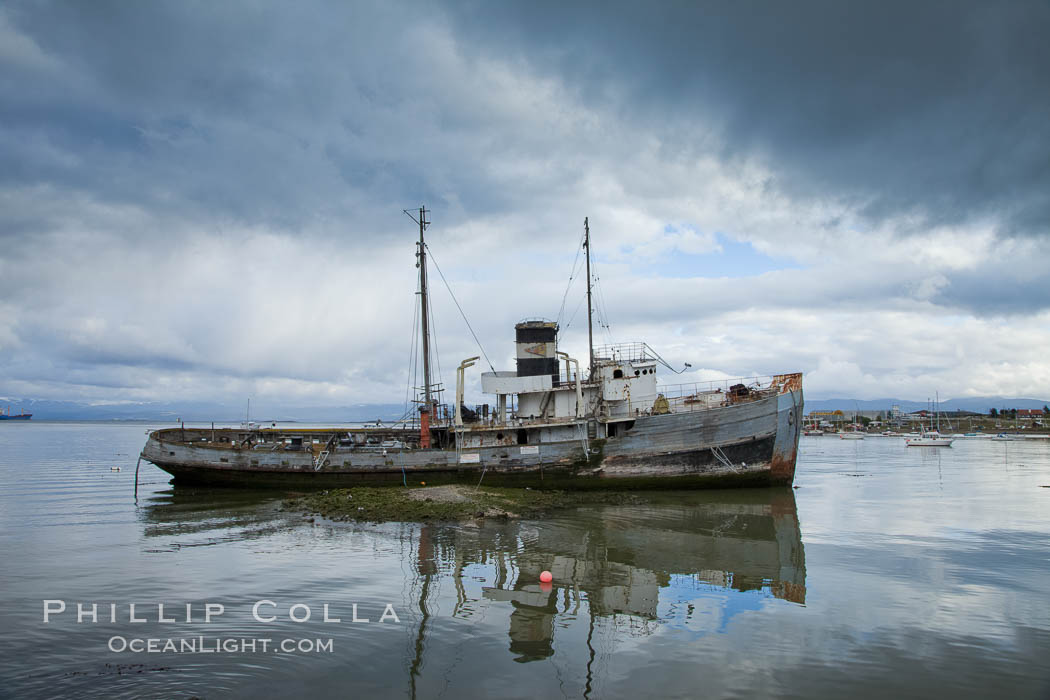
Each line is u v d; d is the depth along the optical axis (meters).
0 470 61.00
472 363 43.75
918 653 13.87
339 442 45.75
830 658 13.55
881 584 19.27
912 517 31.45
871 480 51.12
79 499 38.34
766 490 40.72
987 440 151.00
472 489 38.19
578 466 40.72
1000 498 39.12
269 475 42.31
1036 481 50.41
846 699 11.66
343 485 41.81
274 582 19.14
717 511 32.91
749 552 23.48
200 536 26.22
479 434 42.62
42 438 157.25
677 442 40.59
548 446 41.00
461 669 12.91
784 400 40.84
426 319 45.78
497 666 13.09
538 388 42.44
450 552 23.25
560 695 11.77
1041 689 12.14
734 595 18.14
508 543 24.84
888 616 16.28
